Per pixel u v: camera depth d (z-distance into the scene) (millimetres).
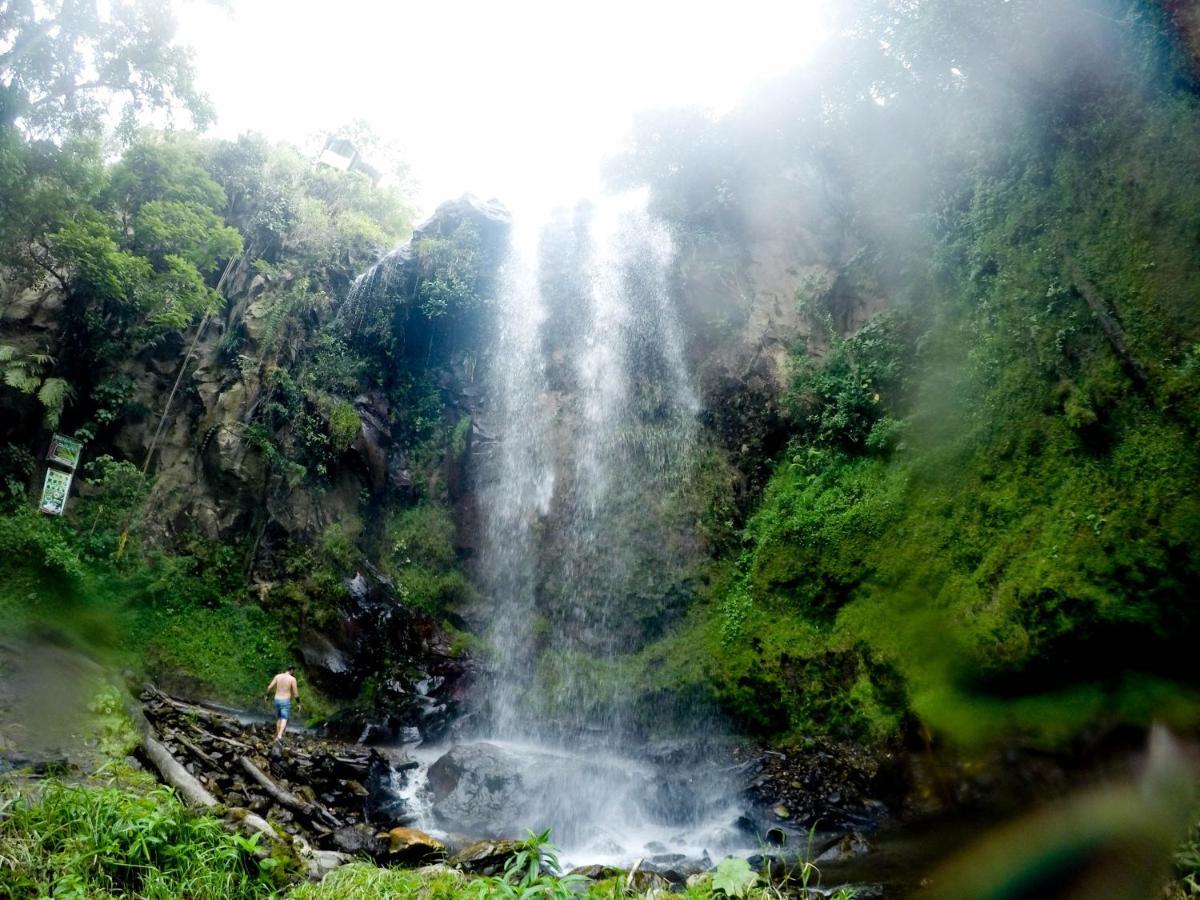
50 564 10891
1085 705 8172
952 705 9336
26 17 10656
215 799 6633
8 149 10812
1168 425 8227
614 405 16062
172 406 13977
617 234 17891
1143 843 6262
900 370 12344
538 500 15500
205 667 11555
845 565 11633
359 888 4562
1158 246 8930
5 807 4438
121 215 14344
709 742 11688
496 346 17000
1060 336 9625
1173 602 7707
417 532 15039
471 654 13781
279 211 16922
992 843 7348
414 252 16812
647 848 8633
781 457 14281
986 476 10289
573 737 12500
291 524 13633
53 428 12375
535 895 4281
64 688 7945
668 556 14008
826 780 9945
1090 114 10320
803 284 14977
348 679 12344
